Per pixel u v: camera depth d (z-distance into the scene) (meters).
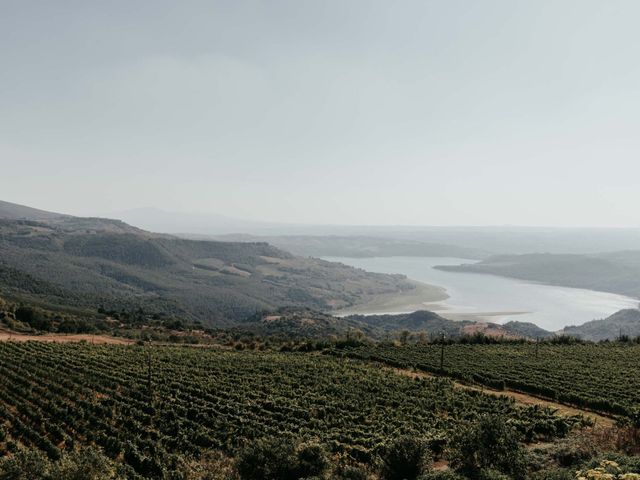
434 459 34.06
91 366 73.94
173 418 49.34
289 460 24.16
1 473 21.00
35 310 141.38
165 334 150.00
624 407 54.56
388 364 90.00
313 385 66.19
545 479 19.66
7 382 60.50
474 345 117.38
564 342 124.12
